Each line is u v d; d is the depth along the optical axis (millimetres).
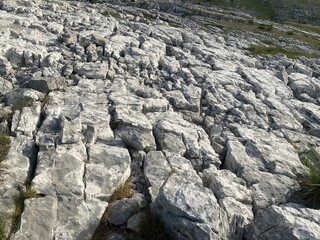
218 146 13727
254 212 10750
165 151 12508
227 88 18969
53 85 15016
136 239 9133
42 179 10211
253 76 21203
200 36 29641
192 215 8570
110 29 24609
